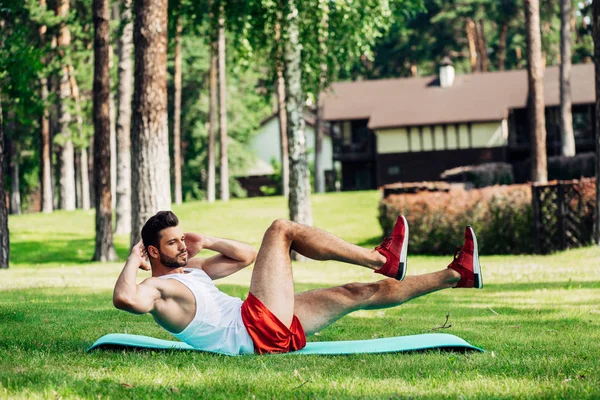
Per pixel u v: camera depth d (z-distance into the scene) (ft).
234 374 16.96
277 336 19.21
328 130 222.48
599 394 14.99
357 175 195.62
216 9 73.51
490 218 71.31
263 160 230.07
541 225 67.36
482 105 175.22
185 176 208.74
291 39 69.77
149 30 51.39
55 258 86.28
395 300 19.92
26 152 168.86
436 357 19.22
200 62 191.21
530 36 96.84
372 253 19.33
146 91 51.65
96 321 27.58
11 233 105.29
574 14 205.57
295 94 70.49
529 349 21.36
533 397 14.80
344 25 72.13
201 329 19.12
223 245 20.61
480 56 211.41
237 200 135.03
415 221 74.90
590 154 124.88
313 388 15.71
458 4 195.42
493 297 36.94
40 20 95.66
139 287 18.28
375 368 17.78
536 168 97.81
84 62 131.23
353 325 27.61
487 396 14.98
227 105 205.05
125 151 98.22
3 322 27.04
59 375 16.78
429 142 176.86
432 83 188.14
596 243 63.26
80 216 123.24
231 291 40.09
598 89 60.64
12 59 65.72
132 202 52.34
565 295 36.45
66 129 126.41
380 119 178.91
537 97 96.58
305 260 66.90
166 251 19.15
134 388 15.62
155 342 21.07
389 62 218.59
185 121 205.05
